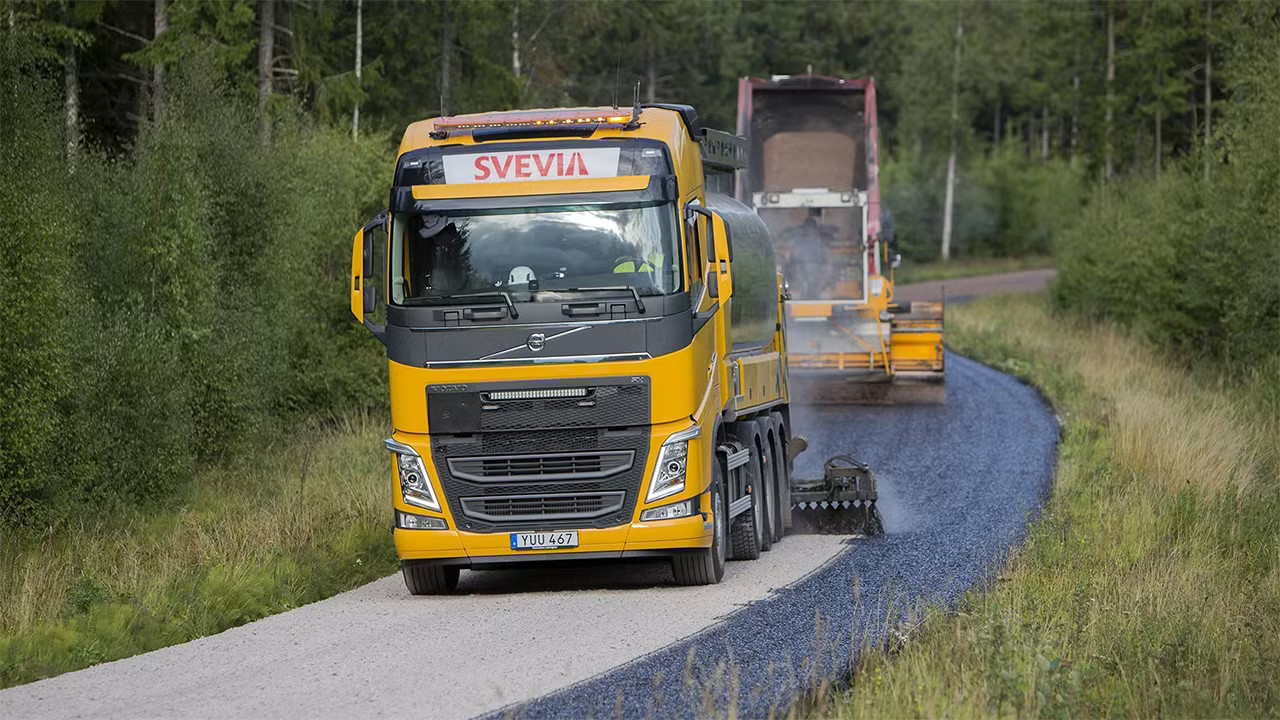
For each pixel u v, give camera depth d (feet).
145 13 236.02
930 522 112.06
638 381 85.56
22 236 107.24
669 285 86.12
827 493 110.01
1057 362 237.45
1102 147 393.50
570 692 62.34
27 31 117.08
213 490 128.26
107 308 131.64
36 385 107.24
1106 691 61.72
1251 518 102.47
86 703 62.80
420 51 263.08
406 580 90.22
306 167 170.40
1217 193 209.15
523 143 87.40
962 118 584.81
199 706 61.67
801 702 59.41
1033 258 622.13
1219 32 338.34
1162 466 127.95
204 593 84.17
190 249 134.10
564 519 86.38
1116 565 86.94
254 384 144.36
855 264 204.64
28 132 111.45
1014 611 71.61
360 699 62.08
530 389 85.87
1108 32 421.59
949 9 568.41
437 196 86.94
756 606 81.76
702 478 87.51
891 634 70.79
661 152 87.40
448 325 86.07
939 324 198.49
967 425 173.47
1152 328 232.94
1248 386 182.39
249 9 213.25
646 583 92.73
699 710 56.90
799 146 207.72
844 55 591.78
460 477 86.58
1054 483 128.26
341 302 172.86
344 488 119.65
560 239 86.48
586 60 341.41
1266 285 185.26
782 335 118.73
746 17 540.93
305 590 90.22
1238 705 59.77
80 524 110.42
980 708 56.49
